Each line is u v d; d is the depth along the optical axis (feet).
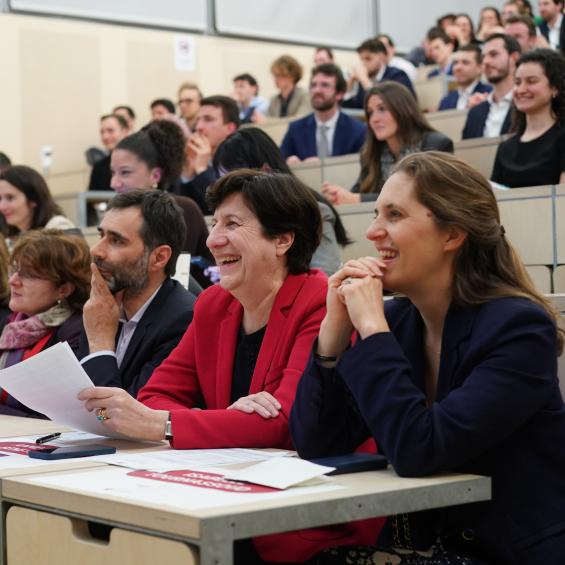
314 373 5.95
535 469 5.54
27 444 6.84
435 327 5.99
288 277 7.18
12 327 9.84
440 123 22.13
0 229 16.24
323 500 4.55
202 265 12.14
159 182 14.46
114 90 35.81
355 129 23.25
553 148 14.87
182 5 37.14
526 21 25.67
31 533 5.07
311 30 39.88
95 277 8.29
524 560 5.40
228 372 7.24
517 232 11.64
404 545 5.83
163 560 4.33
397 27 42.06
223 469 5.55
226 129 19.49
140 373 8.56
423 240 5.72
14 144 33.88
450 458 5.23
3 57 33.68
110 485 4.99
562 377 6.64
